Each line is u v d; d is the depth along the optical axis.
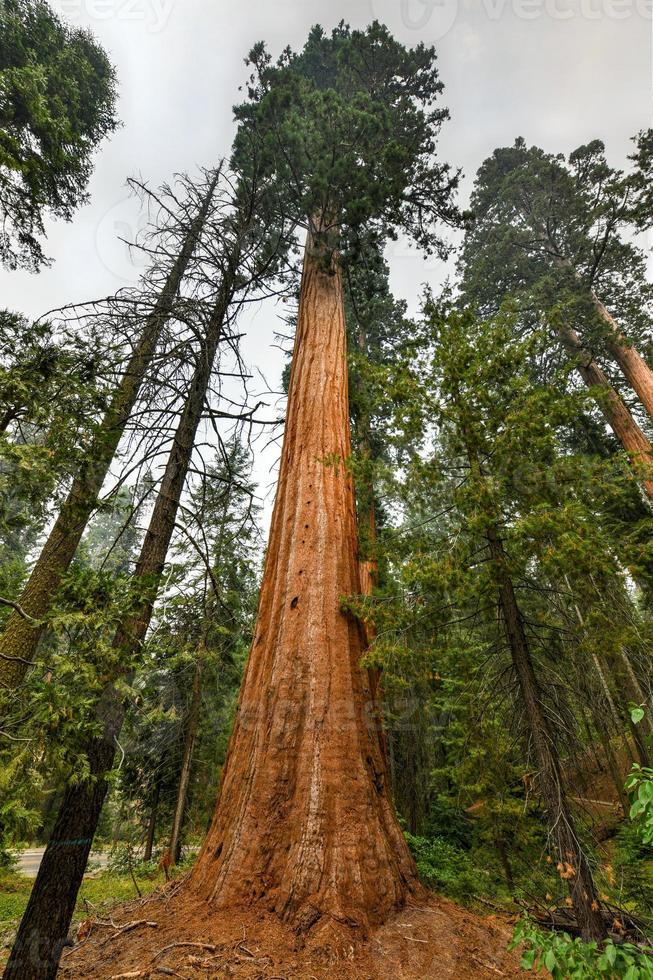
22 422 4.19
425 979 3.29
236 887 4.14
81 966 3.55
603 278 16.58
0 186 7.98
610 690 5.00
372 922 3.85
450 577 4.45
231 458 8.11
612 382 15.30
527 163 19.42
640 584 5.41
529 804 4.95
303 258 10.78
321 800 4.45
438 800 10.32
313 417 7.57
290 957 3.45
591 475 4.62
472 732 5.26
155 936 3.85
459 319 5.86
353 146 9.49
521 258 18.14
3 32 9.88
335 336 8.92
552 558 4.12
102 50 12.60
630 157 12.23
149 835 11.58
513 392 5.44
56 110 10.93
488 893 6.50
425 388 5.52
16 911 8.88
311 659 5.29
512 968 3.61
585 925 3.72
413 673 4.89
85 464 4.29
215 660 7.75
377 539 5.54
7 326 4.27
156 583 3.92
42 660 3.37
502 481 4.89
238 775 4.95
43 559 6.90
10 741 3.04
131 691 3.64
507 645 5.25
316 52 14.96
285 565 6.25
